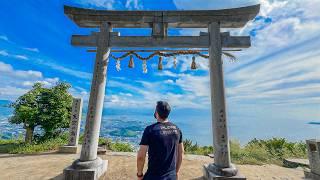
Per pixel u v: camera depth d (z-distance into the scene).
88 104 5.41
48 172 5.93
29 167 6.53
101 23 6.07
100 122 5.53
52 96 11.70
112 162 7.17
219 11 5.88
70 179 4.74
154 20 5.99
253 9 5.77
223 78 5.50
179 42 5.87
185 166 6.86
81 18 5.99
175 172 2.49
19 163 7.12
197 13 5.94
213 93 5.43
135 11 6.01
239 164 7.91
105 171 5.91
